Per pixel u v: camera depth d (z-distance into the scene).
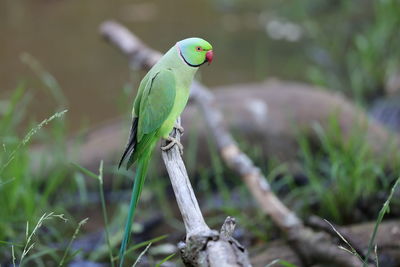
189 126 11.12
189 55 5.78
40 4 20.75
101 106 13.56
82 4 20.81
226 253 4.36
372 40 15.01
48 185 10.09
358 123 10.85
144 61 11.91
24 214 9.18
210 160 10.97
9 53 16.48
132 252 8.85
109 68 15.60
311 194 10.05
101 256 8.83
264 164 11.12
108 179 10.80
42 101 13.76
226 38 17.77
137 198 5.73
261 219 9.22
